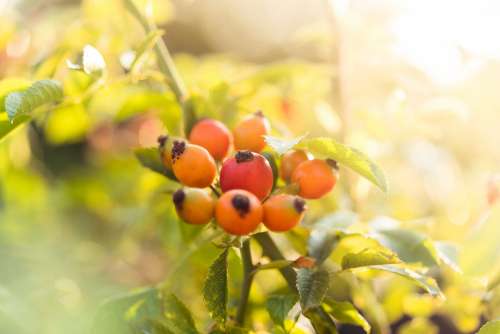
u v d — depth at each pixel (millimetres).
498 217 293
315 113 445
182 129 352
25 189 575
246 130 313
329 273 302
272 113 452
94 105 464
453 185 472
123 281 542
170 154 302
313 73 424
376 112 445
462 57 432
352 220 344
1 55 464
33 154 577
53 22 494
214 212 291
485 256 290
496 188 348
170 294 325
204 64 522
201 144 315
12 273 498
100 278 536
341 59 419
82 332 373
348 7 444
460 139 465
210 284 296
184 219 293
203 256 346
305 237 334
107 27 437
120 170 589
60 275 513
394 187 468
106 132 592
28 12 495
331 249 323
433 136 450
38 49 472
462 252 293
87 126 481
